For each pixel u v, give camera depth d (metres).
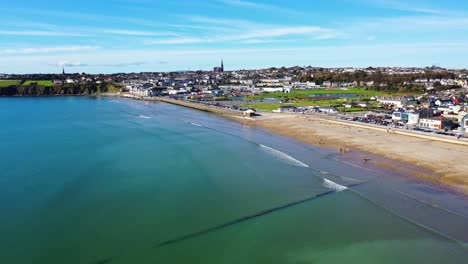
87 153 58.94
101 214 34.56
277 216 34.41
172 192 40.56
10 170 48.75
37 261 26.70
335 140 69.00
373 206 36.38
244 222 33.19
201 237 30.41
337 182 44.03
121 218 33.78
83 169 49.22
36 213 34.59
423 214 34.31
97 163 52.41
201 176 46.53
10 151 60.62
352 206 36.53
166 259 27.11
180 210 35.69
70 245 28.94
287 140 72.31
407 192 40.00
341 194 39.88
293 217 34.22
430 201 37.31
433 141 64.75
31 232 30.89
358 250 28.41
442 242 29.28
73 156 56.78
